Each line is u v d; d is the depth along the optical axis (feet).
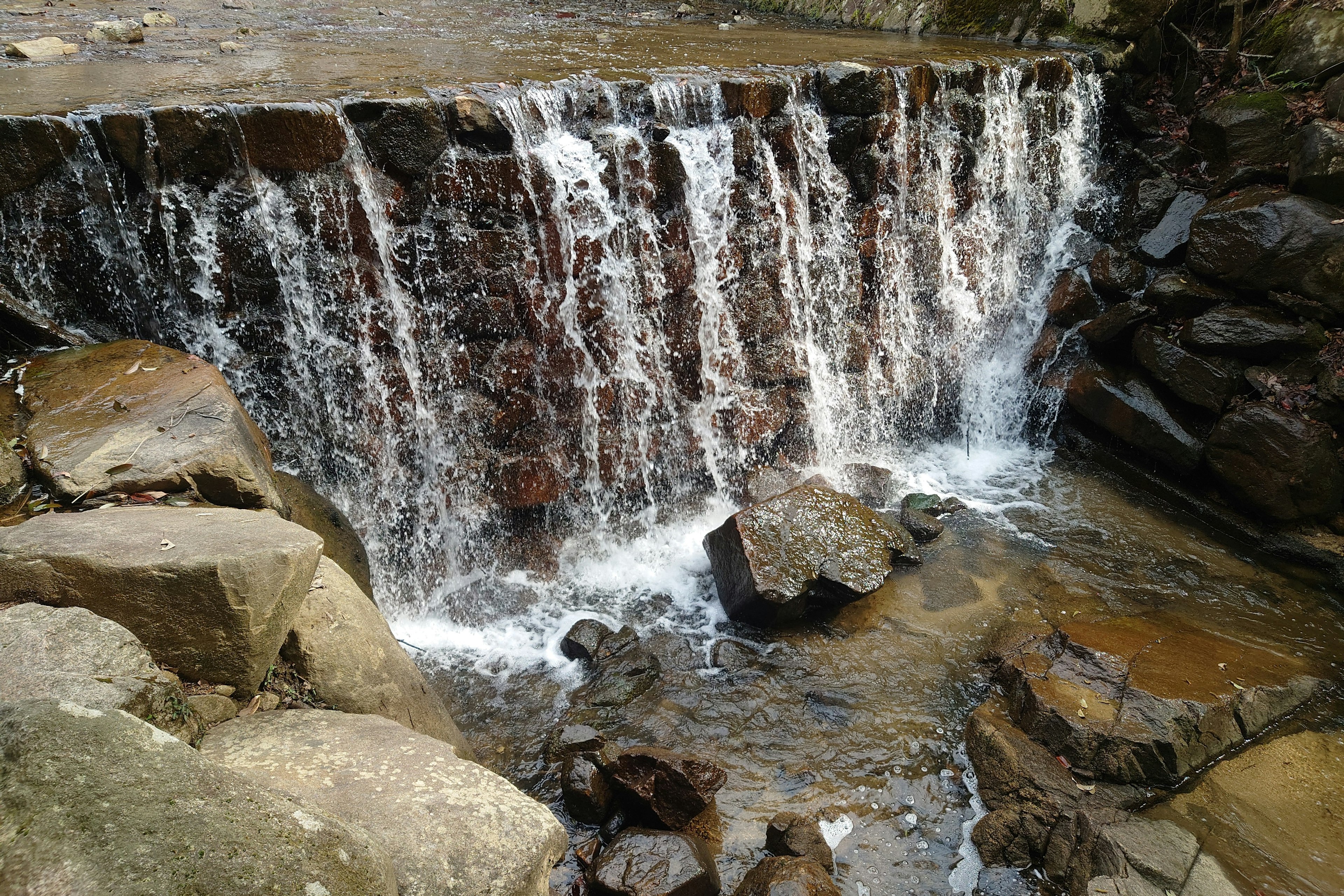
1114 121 27.37
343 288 16.55
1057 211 26.91
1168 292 22.94
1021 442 26.04
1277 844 13.28
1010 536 21.35
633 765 13.53
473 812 8.61
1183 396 22.20
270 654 9.83
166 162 14.82
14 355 13.87
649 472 21.02
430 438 18.07
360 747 9.34
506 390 18.63
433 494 18.34
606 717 15.70
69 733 5.96
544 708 15.87
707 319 20.93
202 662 9.42
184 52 22.02
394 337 17.25
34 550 9.11
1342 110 22.30
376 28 27.45
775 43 27.86
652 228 19.57
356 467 17.47
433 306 17.54
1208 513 21.88
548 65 21.63
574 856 12.80
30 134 13.89
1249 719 15.19
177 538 9.66
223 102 15.30
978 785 14.38
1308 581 19.75
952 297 25.20
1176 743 14.12
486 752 14.80
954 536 21.26
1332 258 20.56
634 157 18.94
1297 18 24.75
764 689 16.43
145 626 9.15
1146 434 22.79
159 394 13.19
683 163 19.61
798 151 21.33
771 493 21.93
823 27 33.68
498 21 30.40
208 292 15.58
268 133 15.31
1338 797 14.17
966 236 25.07
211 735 9.16
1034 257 26.68
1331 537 20.21
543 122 18.11
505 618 18.22
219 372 14.16
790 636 17.87
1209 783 14.32
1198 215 23.11
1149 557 20.56
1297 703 15.92
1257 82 25.09
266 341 16.22
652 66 21.84
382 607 17.67
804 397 22.97
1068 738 14.32
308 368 16.65
